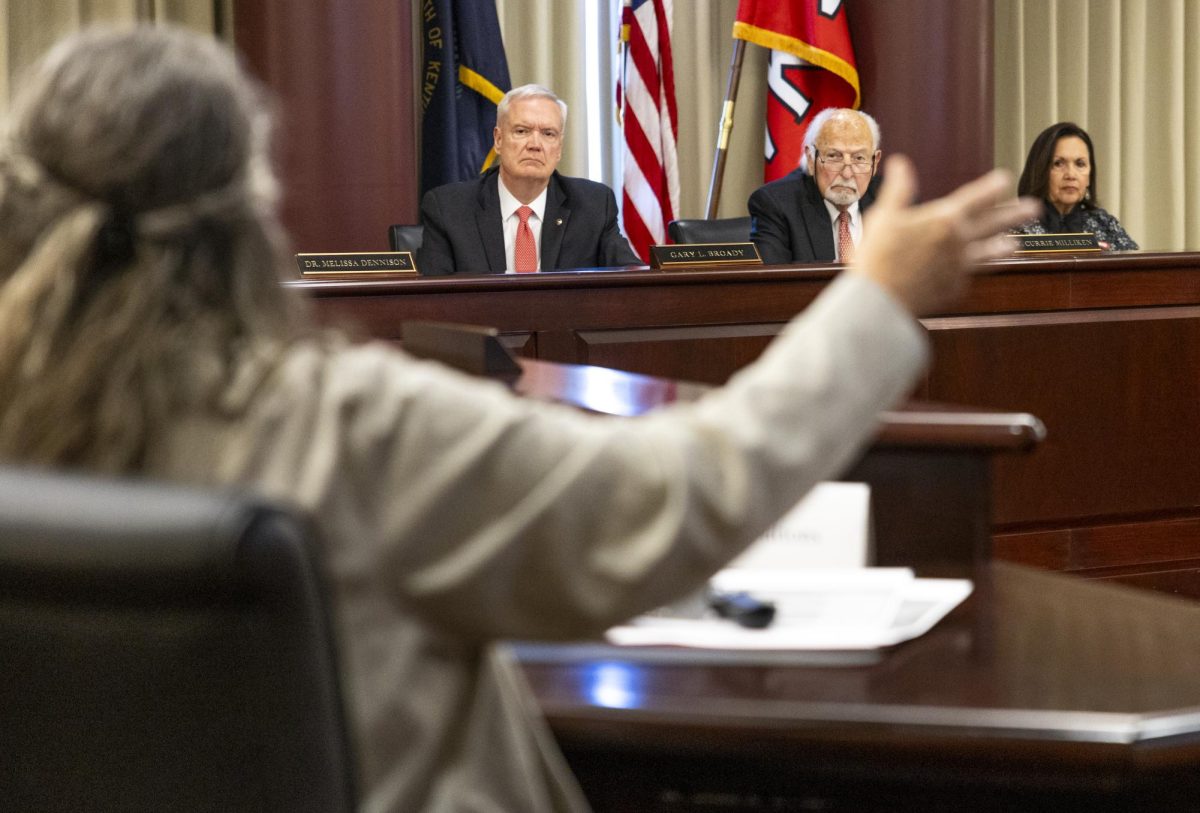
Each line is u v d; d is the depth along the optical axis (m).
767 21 7.68
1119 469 5.10
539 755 1.20
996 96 8.89
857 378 1.11
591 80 8.14
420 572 1.04
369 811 1.05
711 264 5.03
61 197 1.04
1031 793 1.37
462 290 4.54
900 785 1.39
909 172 1.20
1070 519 5.06
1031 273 5.01
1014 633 1.58
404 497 1.03
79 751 0.93
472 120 7.49
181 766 0.92
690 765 1.42
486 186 6.14
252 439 1.02
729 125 7.54
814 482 1.09
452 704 1.09
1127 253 5.50
